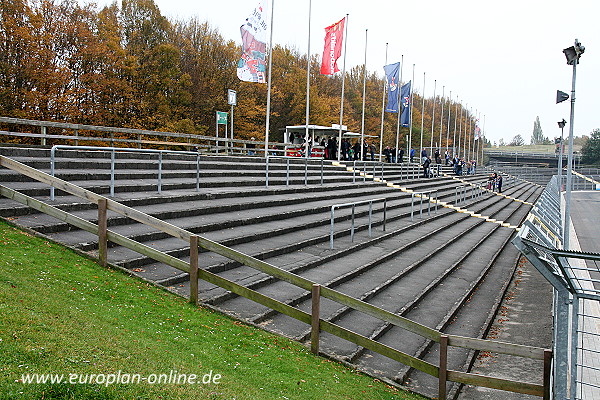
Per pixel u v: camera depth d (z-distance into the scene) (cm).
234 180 2033
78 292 764
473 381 777
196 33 5356
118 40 4362
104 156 1947
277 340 838
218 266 1103
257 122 5547
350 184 2773
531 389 743
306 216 1861
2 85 3350
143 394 512
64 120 3631
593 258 590
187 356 661
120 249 1066
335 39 2950
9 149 1544
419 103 9638
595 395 870
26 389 459
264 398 599
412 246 1852
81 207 1216
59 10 3806
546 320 1333
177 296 901
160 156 1549
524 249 682
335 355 873
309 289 841
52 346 552
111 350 592
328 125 5838
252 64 2509
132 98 4212
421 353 984
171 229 891
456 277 1605
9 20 3334
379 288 1268
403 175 4066
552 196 2347
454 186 4494
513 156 12638
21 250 866
